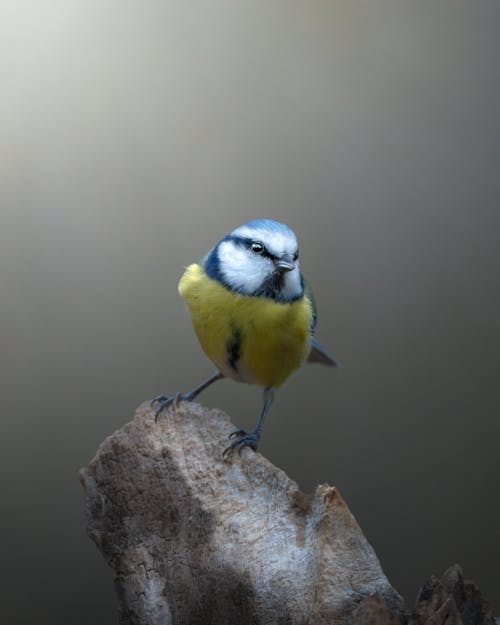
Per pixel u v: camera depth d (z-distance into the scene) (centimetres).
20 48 376
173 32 378
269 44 378
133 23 377
